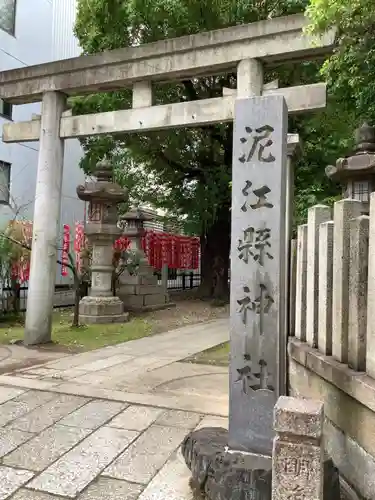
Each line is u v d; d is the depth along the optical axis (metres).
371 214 2.89
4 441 4.16
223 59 7.75
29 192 16.19
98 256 13.33
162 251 16.92
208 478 3.07
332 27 6.31
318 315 3.83
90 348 8.98
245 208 3.40
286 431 2.44
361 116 8.58
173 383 6.30
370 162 7.89
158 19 13.09
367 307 2.95
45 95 9.18
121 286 15.13
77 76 8.87
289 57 7.49
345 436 3.14
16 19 15.17
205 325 12.88
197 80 15.88
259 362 3.27
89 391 5.71
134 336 10.65
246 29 7.54
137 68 8.36
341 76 6.93
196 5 12.93
